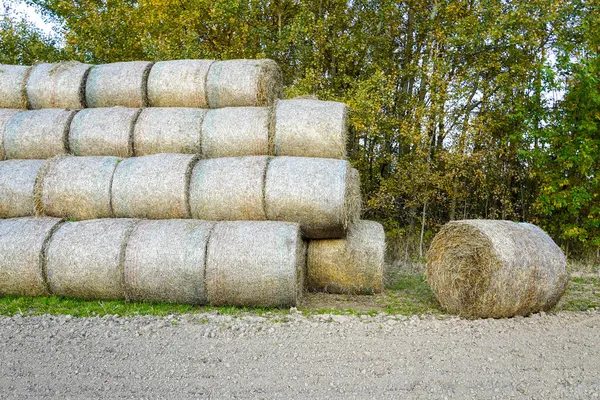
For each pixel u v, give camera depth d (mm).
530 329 6145
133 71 9359
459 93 13125
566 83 12555
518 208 15047
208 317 6453
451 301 7160
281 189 7508
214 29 16828
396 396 4141
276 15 17266
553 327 6254
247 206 7617
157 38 16047
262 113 8562
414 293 8711
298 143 8297
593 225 12539
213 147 8570
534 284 6820
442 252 7355
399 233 14234
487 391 4258
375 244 8344
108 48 16469
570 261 12742
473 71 13344
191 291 7113
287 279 6977
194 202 7805
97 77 9469
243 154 8547
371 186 15828
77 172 8109
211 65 9359
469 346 5355
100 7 16969
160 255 7102
